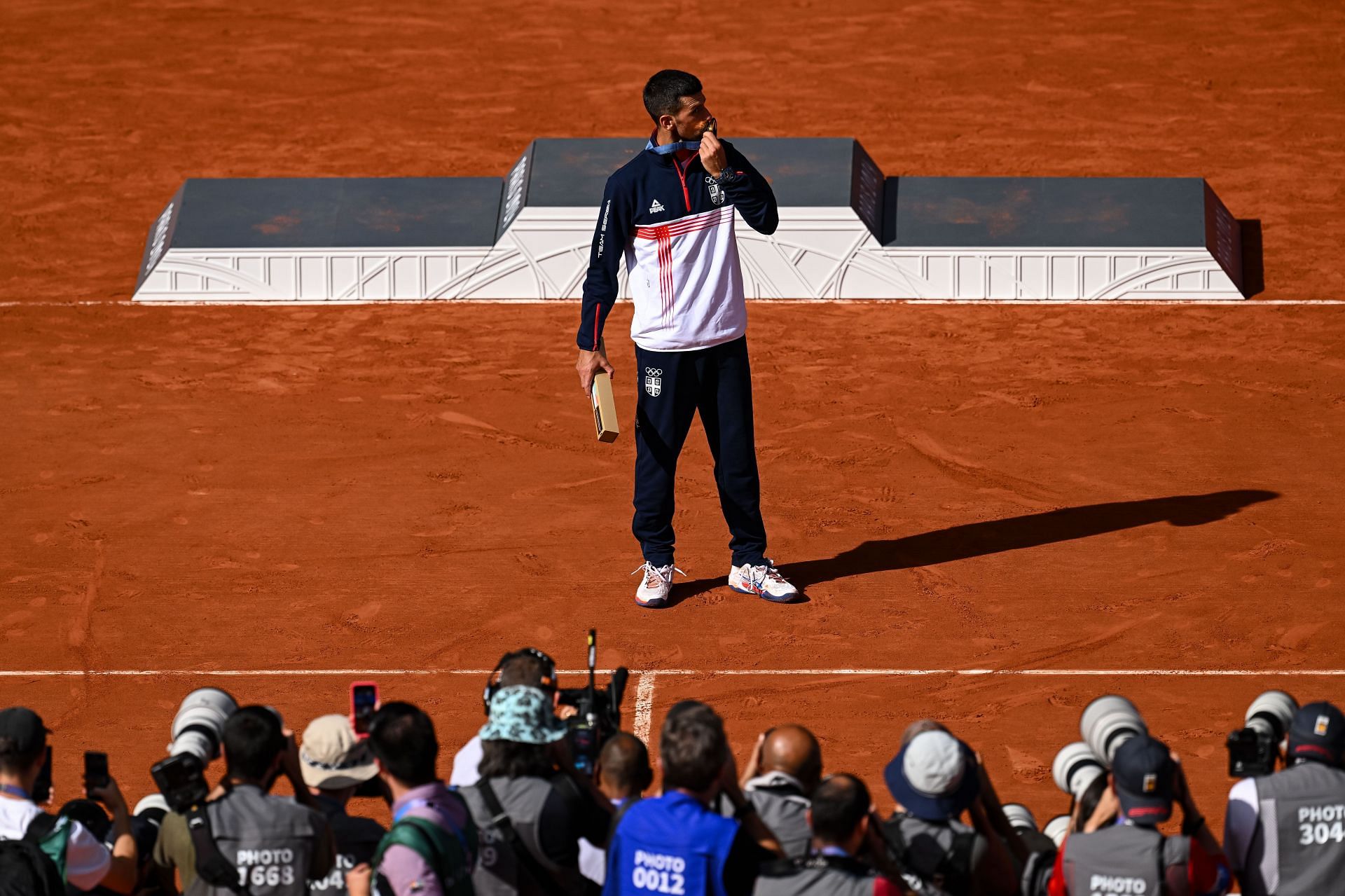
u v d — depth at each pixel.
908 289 68.00
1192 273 66.62
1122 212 68.75
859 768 33.66
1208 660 38.22
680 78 37.91
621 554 45.09
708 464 51.44
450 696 37.25
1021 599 41.62
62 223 79.56
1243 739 22.98
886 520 47.06
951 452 52.06
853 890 20.36
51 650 40.12
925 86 95.75
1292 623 39.91
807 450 52.56
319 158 88.06
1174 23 102.88
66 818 22.92
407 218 70.56
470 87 98.56
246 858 21.80
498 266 68.75
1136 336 62.94
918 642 39.53
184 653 39.84
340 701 37.25
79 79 99.50
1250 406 55.28
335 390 59.47
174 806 22.02
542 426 55.41
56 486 50.84
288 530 47.22
